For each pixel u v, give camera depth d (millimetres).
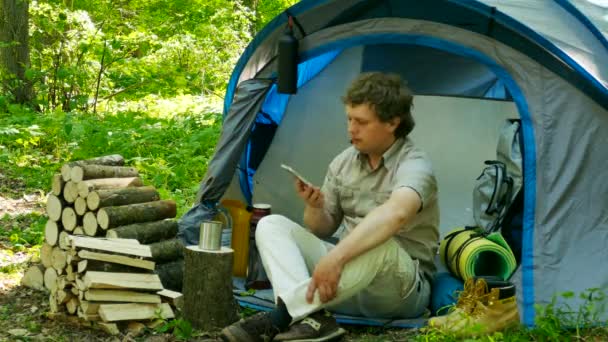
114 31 12266
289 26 4445
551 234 3660
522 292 3584
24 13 10383
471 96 4988
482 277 3441
